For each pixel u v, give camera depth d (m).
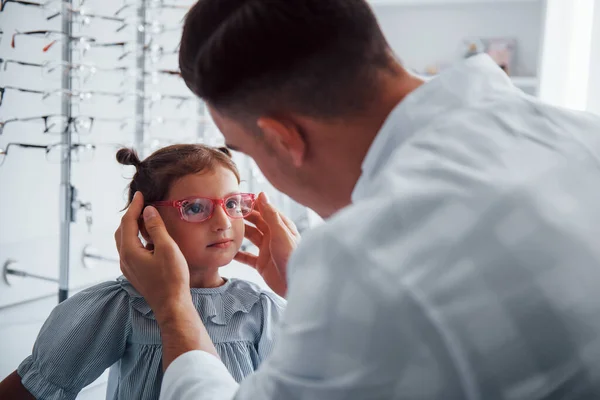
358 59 0.61
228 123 0.69
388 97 0.64
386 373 0.50
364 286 0.51
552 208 0.53
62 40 1.41
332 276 0.53
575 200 0.55
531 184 0.54
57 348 1.05
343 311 0.51
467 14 2.64
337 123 0.63
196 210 1.06
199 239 1.07
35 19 1.44
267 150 0.69
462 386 0.49
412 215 0.52
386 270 0.50
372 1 2.62
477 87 0.65
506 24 2.60
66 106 1.40
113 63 1.69
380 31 0.65
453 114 0.61
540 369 0.49
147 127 1.72
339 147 0.65
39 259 1.50
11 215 1.44
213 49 0.63
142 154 1.70
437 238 0.51
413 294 0.49
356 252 0.52
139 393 1.05
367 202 0.56
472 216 0.52
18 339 1.47
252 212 1.17
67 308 1.09
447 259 0.50
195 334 0.75
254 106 0.64
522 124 0.61
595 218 0.55
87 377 1.06
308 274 0.55
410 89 0.65
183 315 0.77
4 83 1.38
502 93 0.65
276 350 0.58
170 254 0.83
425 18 2.70
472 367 0.49
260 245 1.16
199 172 1.08
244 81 0.63
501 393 0.49
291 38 0.60
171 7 1.69
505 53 2.56
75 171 1.60
